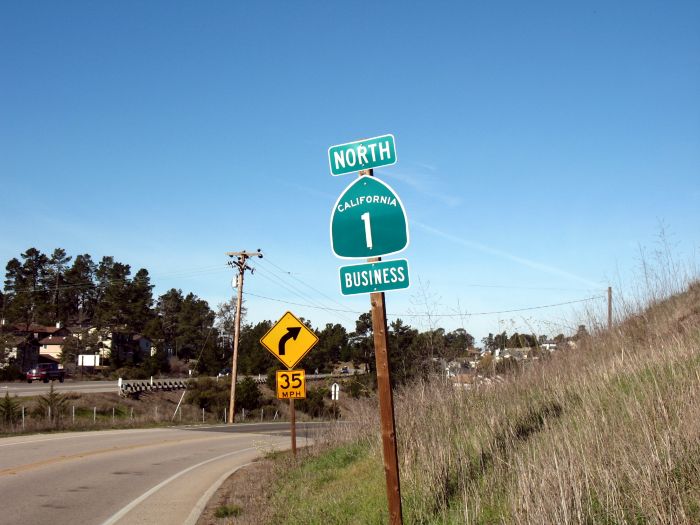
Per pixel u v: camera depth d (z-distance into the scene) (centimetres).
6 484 1086
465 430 812
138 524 803
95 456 1575
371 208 530
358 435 1199
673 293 1132
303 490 878
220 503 943
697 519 447
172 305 10819
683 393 649
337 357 7569
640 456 522
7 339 6562
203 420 3738
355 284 525
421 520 570
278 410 4538
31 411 3048
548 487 477
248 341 8444
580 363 1009
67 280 10538
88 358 6444
